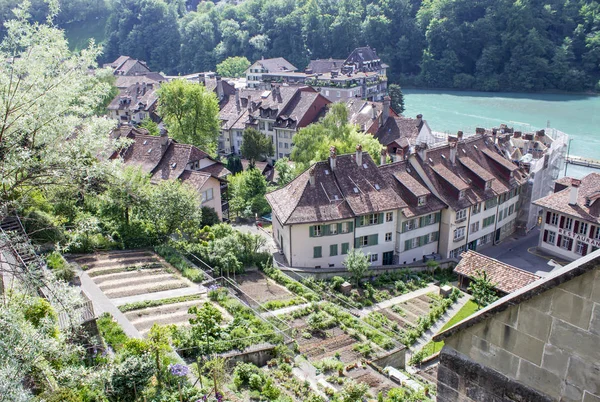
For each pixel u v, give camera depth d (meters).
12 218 33.56
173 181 47.34
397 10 190.38
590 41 157.62
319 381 26.64
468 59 176.88
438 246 57.50
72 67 25.61
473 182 59.25
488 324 10.00
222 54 198.00
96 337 25.39
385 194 52.66
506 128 77.31
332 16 196.62
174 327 27.95
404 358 32.41
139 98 118.19
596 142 108.62
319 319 34.31
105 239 41.50
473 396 10.48
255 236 46.06
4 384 15.54
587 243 55.28
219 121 86.50
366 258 46.44
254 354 27.73
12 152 23.27
